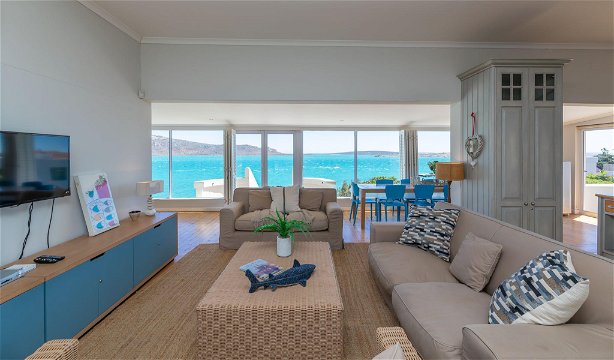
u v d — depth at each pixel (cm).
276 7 305
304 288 196
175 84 386
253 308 173
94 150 294
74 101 267
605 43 390
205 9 309
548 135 325
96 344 198
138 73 378
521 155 324
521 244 184
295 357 173
